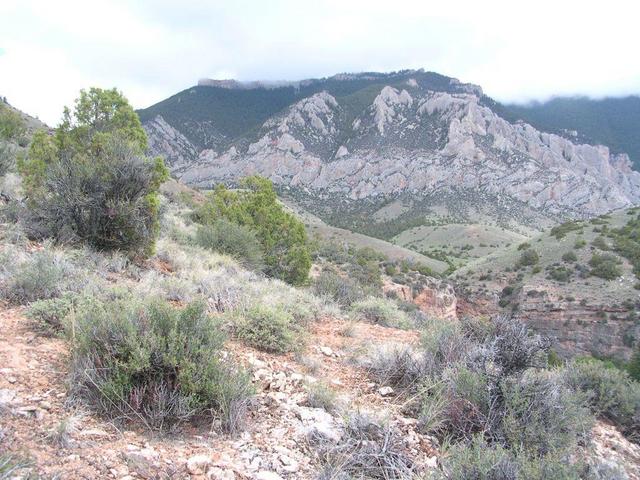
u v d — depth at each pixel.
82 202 7.52
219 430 3.52
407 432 4.09
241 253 12.80
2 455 2.48
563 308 50.97
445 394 4.61
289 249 16.08
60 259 6.24
